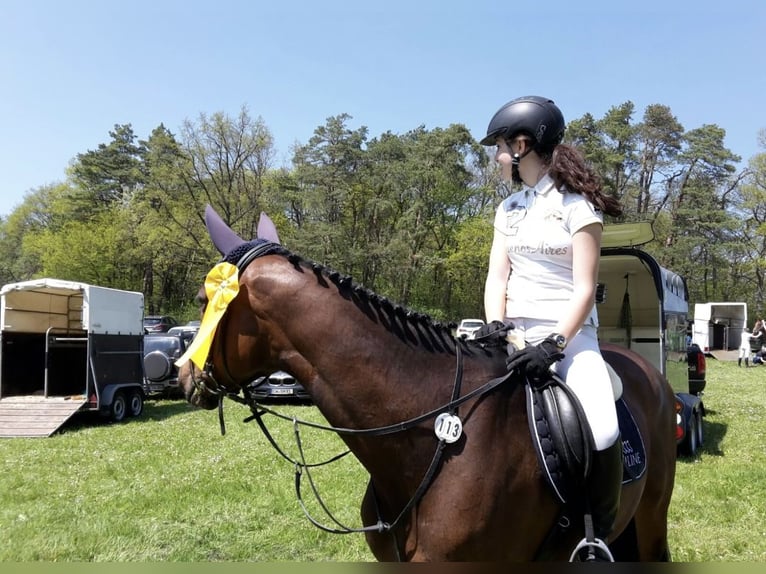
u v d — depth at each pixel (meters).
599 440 2.10
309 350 2.07
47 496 6.71
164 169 37.62
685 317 10.17
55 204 54.25
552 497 2.08
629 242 8.14
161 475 7.63
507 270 2.42
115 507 6.24
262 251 2.18
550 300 2.24
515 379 2.17
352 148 44.62
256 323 2.12
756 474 7.61
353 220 48.75
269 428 11.13
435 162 47.28
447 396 2.09
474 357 2.21
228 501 6.44
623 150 47.75
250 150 38.00
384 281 46.00
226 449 9.30
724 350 32.53
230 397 2.23
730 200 48.81
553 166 2.22
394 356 2.08
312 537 5.36
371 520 2.27
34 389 13.12
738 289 48.59
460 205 47.78
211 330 2.08
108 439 10.37
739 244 44.41
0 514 5.98
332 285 2.13
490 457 1.97
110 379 12.43
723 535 5.48
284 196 44.41
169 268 47.81
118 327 12.84
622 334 9.03
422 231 46.19
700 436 9.43
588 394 2.17
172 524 5.74
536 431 2.06
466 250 44.47
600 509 2.13
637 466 2.46
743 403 14.37
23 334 12.79
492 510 1.94
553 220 2.23
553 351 2.01
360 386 2.04
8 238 62.31
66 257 43.84
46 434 10.67
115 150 56.72
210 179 39.16
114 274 46.19
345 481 7.17
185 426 11.73
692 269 46.03
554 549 2.17
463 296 48.38
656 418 2.95
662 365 8.16
